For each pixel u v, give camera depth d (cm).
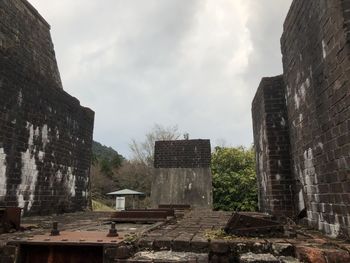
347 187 484
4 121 902
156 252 396
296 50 744
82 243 399
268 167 969
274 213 906
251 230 452
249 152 2294
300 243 399
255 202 2069
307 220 702
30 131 1023
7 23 989
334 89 524
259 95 1100
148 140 3894
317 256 347
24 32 1091
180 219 813
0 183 873
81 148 1398
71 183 1289
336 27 505
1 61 904
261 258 364
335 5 504
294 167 838
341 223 506
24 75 1008
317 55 598
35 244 411
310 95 654
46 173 1105
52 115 1164
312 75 633
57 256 413
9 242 416
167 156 1997
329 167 558
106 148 6662
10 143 923
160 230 537
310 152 671
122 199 2373
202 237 438
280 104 978
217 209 2127
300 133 748
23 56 1043
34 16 1193
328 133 557
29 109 1023
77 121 1370
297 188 809
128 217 770
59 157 1200
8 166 910
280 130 960
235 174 2150
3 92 904
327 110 559
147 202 3359
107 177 3819
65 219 898
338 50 503
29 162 1011
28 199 996
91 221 816
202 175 1903
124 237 436
